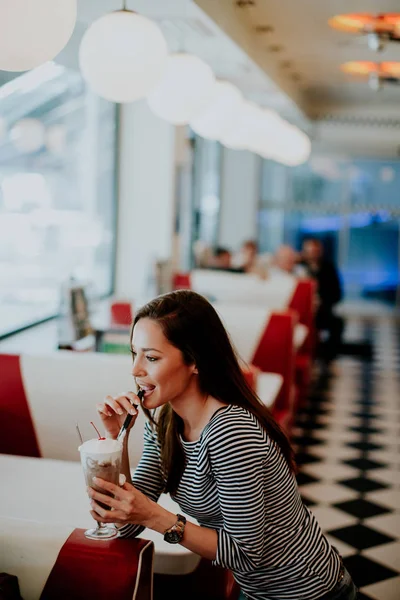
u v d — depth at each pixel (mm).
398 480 4781
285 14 4965
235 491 1618
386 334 11312
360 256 13273
